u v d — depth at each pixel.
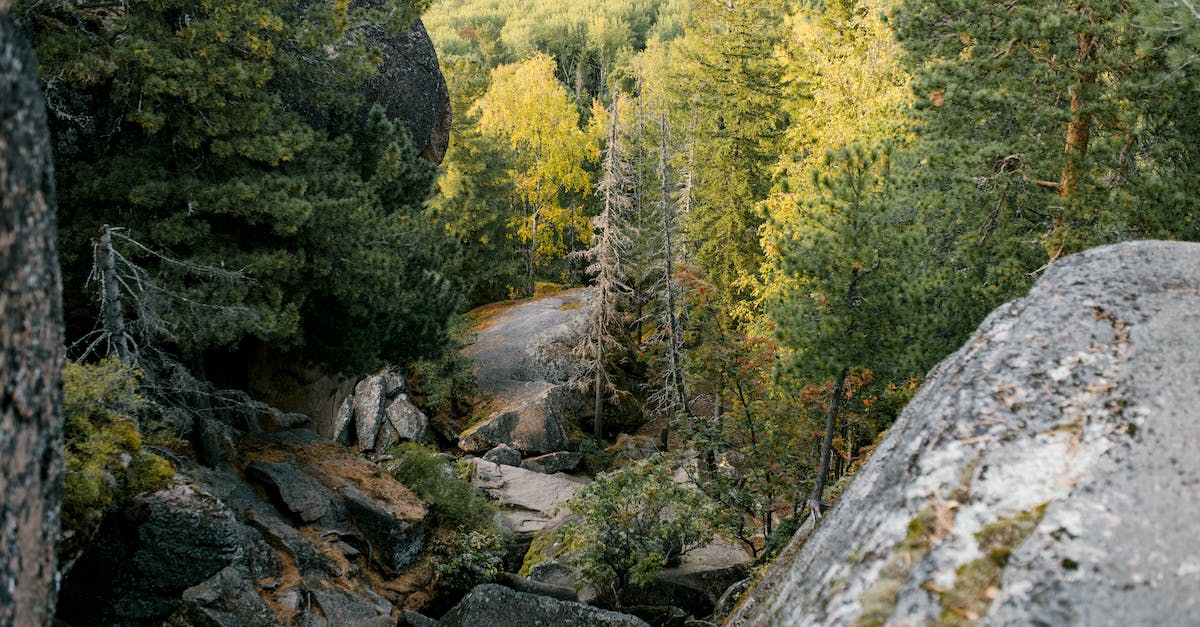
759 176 29.44
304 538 11.34
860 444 16.08
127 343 10.97
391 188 15.81
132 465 8.19
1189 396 2.52
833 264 10.74
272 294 11.90
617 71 73.31
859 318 10.83
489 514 16.88
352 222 12.95
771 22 29.77
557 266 50.72
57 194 10.82
